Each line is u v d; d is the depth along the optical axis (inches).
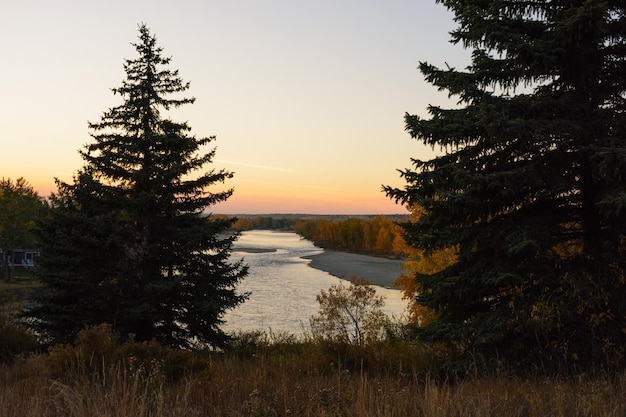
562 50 301.0
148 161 595.8
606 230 324.5
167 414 181.6
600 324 299.9
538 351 315.3
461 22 337.4
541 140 309.4
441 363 349.1
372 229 5826.8
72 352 310.2
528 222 324.2
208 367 319.3
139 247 577.0
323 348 404.2
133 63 614.2
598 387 213.2
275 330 1125.1
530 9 335.9
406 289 874.1
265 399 203.9
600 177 296.5
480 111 303.4
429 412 170.4
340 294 733.9
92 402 193.8
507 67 334.3
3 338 514.9
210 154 619.5
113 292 554.6
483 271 336.5
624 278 305.4
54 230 573.9
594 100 329.4
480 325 325.7
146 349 323.6
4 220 2319.1
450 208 330.6
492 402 197.2
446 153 365.1
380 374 331.0
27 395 224.7
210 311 578.9
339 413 177.0
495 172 317.7
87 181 571.2
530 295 313.3
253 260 4030.5
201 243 597.0
